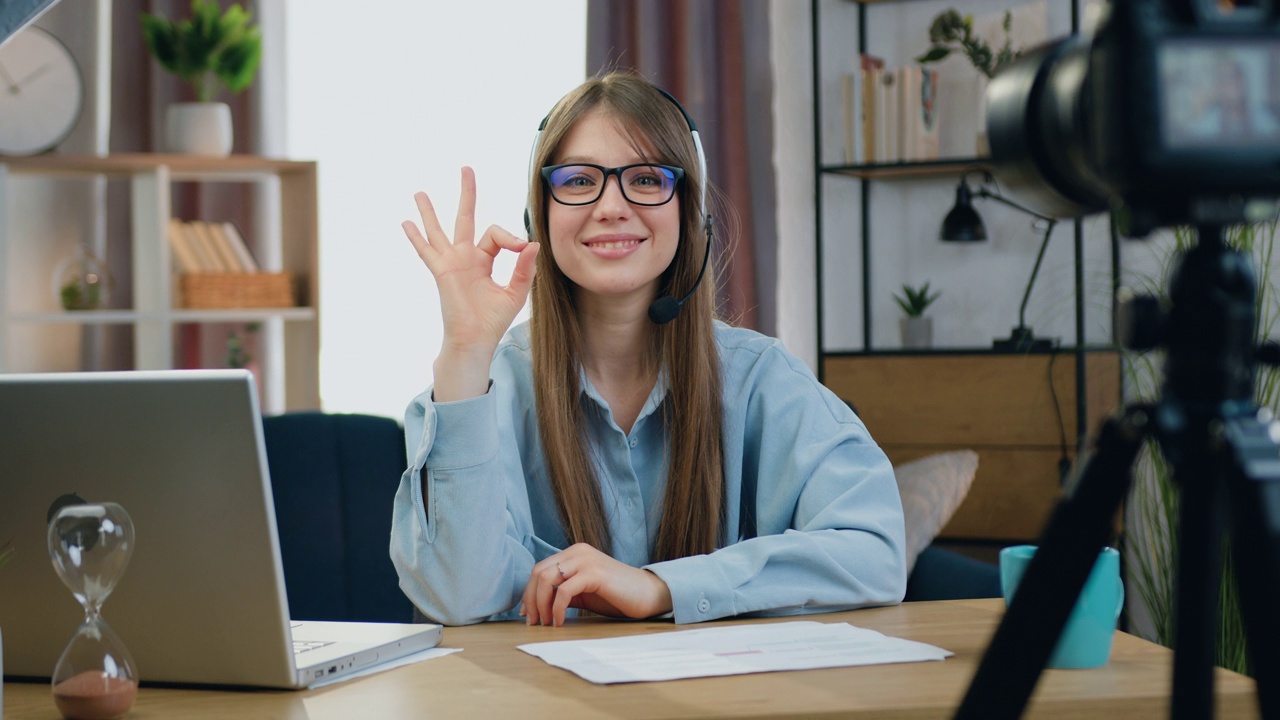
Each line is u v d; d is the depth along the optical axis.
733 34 3.41
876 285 3.50
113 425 0.87
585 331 1.42
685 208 1.39
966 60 3.30
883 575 1.19
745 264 3.39
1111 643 0.93
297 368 3.31
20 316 2.97
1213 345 0.62
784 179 3.58
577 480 1.37
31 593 0.93
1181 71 0.58
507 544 1.24
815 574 1.16
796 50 3.58
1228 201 0.60
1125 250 3.09
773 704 0.81
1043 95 0.66
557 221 1.35
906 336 3.28
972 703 0.63
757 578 1.14
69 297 3.13
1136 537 2.79
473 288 1.19
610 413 1.39
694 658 0.94
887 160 3.17
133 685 0.84
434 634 1.04
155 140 3.39
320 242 3.24
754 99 3.45
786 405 1.40
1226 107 0.58
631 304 1.39
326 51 3.56
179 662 0.90
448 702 0.84
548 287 1.39
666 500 1.38
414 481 1.17
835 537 1.19
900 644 0.98
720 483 1.39
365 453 2.06
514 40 3.54
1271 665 0.58
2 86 3.12
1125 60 0.58
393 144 3.56
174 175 3.29
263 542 0.86
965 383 2.95
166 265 3.10
